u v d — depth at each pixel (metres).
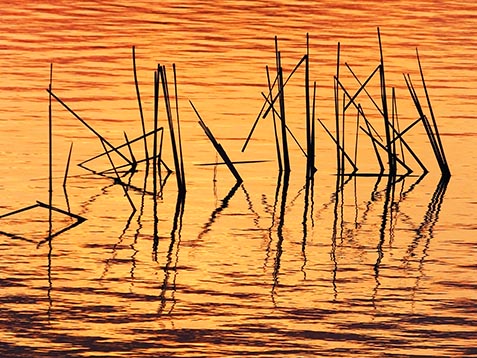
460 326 32.50
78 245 40.12
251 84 69.50
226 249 40.16
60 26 88.19
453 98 66.19
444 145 56.38
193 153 54.28
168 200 46.78
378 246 40.91
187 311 33.38
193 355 29.95
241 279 36.69
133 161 50.62
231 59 77.31
